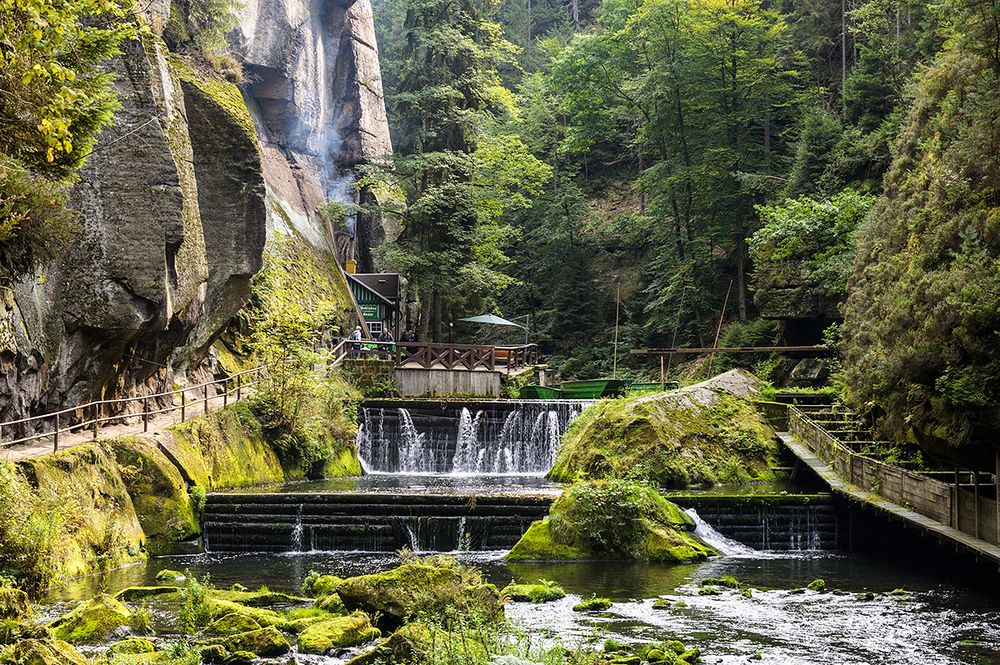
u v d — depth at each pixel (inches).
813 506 820.0
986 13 605.0
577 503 753.0
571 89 2121.1
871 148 1526.8
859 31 1849.2
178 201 868.6
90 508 702.5
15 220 572.4
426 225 1723.7
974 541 571.2
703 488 986.7
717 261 1897.1
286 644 466.6
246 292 1156.5
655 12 1886.1
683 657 451.5
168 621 516.7
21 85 505.7
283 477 1075.3
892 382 592.1
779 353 1475.1
